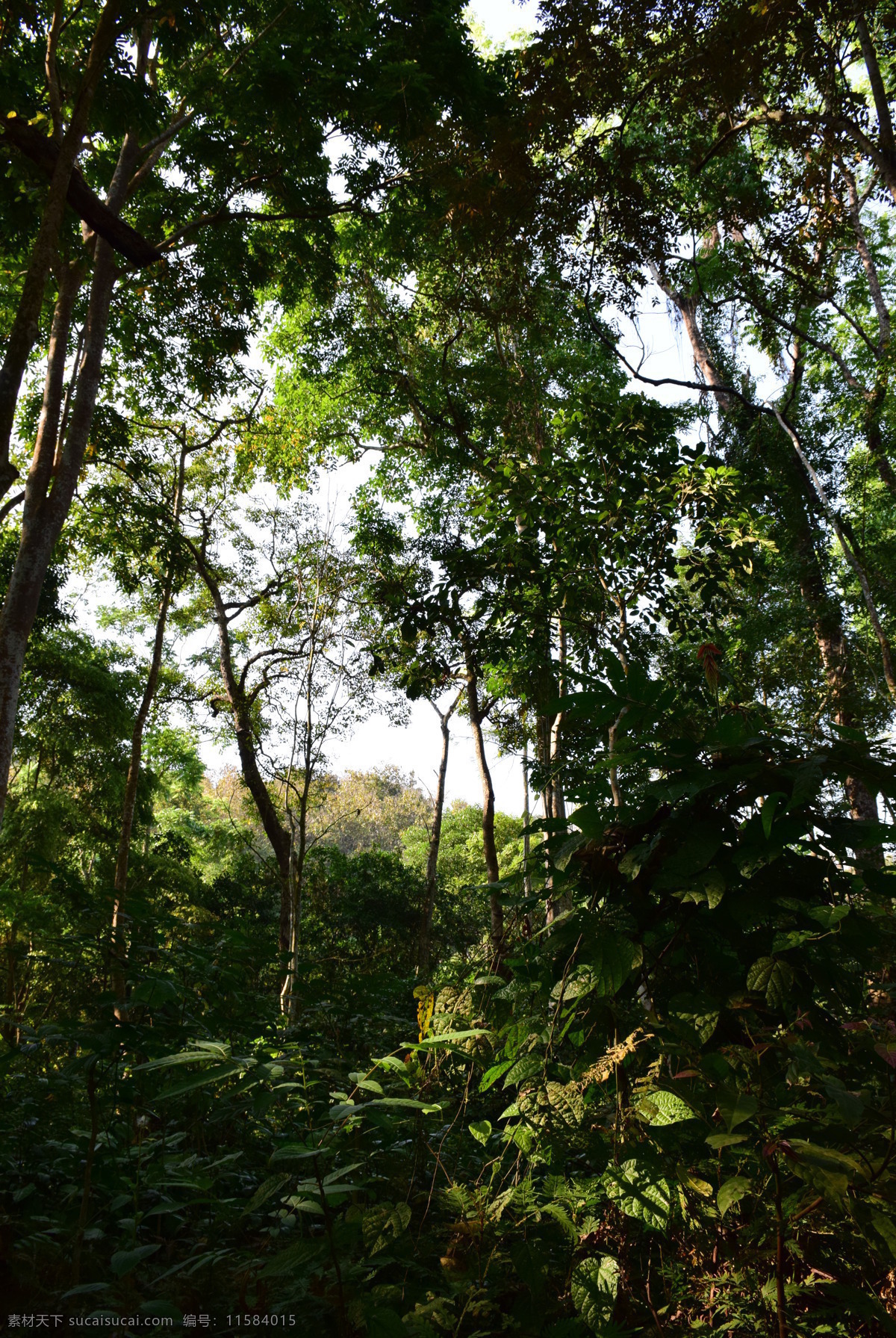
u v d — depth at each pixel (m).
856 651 14.19
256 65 10.72
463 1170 2.27
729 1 8.73
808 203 11.71
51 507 9.73
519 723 16.16
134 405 15.68
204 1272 1.74
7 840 18.53
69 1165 2.21
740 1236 1.49
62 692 20.31
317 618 16.75
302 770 16.56
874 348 15.02
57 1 8.62
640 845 1.72
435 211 11.82
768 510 13.98
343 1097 1.69
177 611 19.77
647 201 10.52
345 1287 1.52
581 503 8.32
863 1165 1.27
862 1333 1.34
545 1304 1.50
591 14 9.06
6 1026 2.14
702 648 2.77
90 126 10.23
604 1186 1.60
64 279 10.50
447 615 9.06
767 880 1.63
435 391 16.95
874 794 1.56
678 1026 1.55
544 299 13.50
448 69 10.91
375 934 17.92
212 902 22.69
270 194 12.51
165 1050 2.05
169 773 25.39
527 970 1.91
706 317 16.91
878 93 10.93
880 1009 1.60
